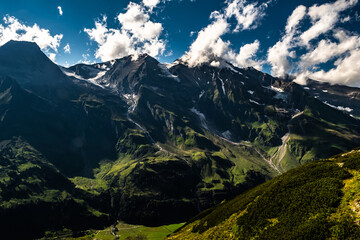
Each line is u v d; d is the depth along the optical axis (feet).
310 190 209.36
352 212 161.17
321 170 235.40
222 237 238.27
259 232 205.36
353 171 204.33
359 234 143.84
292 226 184.24
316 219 172.35
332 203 179.32
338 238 150.41
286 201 217.56
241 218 243.19
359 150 252.42
